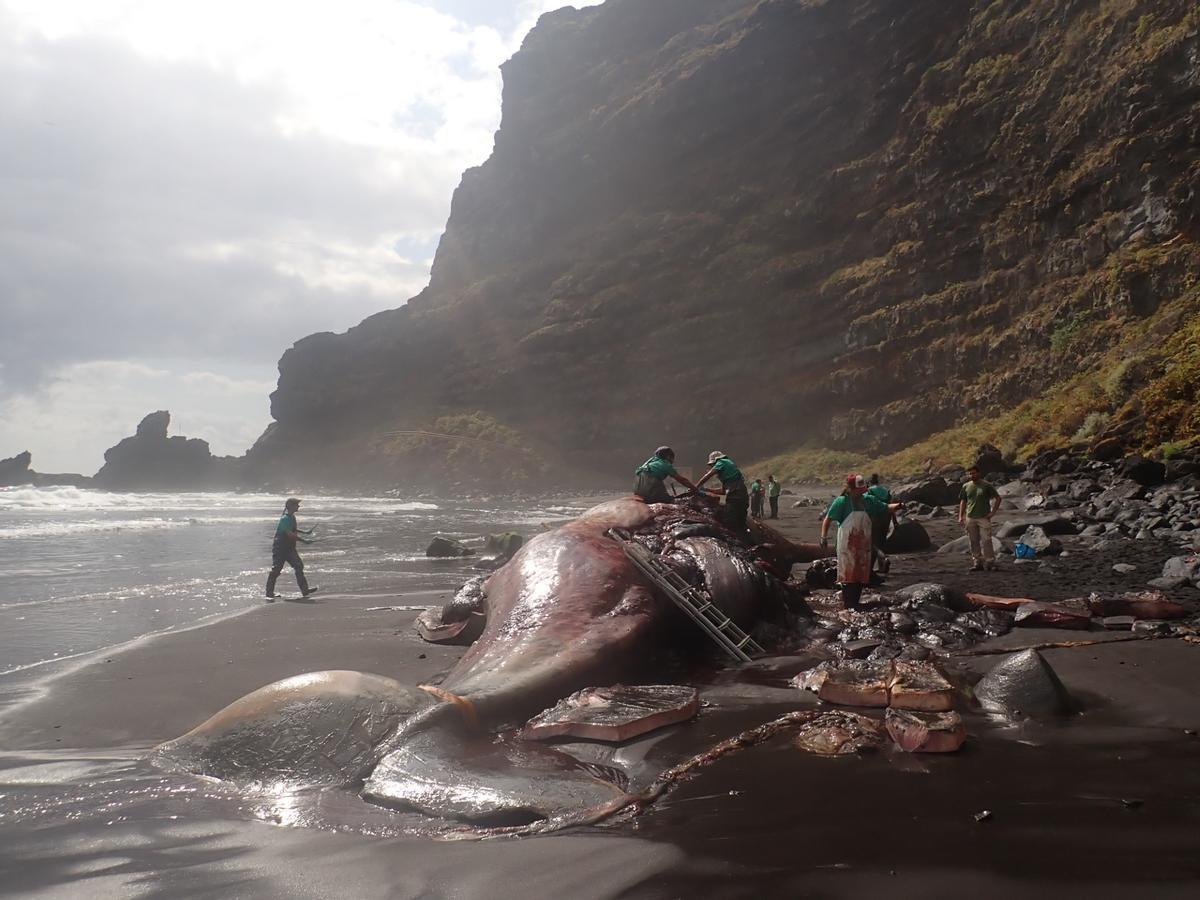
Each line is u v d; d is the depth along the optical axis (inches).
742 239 2829.7
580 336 3034.0
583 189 3538.4
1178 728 189.0
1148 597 316.8
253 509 1656.0
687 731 198.2
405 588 498.9
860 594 353.7
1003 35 2262.6
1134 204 1731.1
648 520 353.4
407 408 3444.9
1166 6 1831.9
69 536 906.7
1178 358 1175.0
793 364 2513.5
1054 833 131.6
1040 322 1824.6
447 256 4082.2
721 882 118.5
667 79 3356.3
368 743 176.7
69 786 167.3
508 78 4148.6
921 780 158.9
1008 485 1031.0
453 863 128.4
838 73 2770.7
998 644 283.0
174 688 257.6
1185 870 117.3
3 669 287.7
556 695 219.6
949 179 2239.2
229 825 146.9
